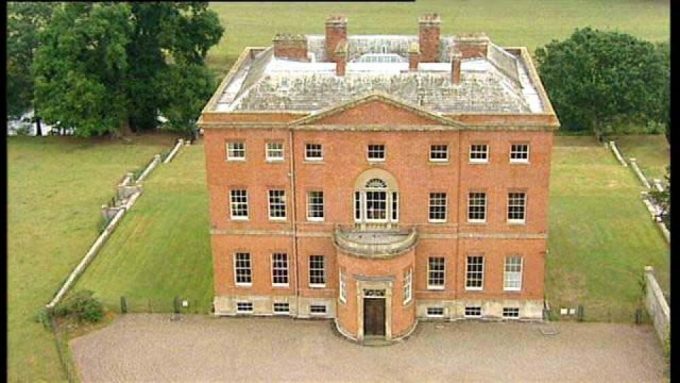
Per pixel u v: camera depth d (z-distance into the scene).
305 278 70.62
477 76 68.25
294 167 67.50
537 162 66.00
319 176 67.62
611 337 67.75
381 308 67.44
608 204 92.19
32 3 128.50
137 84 121.81
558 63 118.56
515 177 66.50
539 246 68.25
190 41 122.56
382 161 66.88
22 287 77.25
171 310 72.94
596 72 116.56
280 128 66.38
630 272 77.44
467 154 66.19
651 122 120.19
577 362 64.50
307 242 69.56
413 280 68.44
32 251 84.69
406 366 64.31
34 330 69.81
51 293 76.06
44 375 63.59
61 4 129.88
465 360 64.94
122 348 67.44
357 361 65.12
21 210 95.31
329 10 177.75
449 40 78.25
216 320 71.44
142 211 92.38
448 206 67.69
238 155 67.81
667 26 133.25
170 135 126.38
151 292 75.69
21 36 125.81
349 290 67.12
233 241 70.12
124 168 109.69
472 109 66.69
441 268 69.75
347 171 67.25
